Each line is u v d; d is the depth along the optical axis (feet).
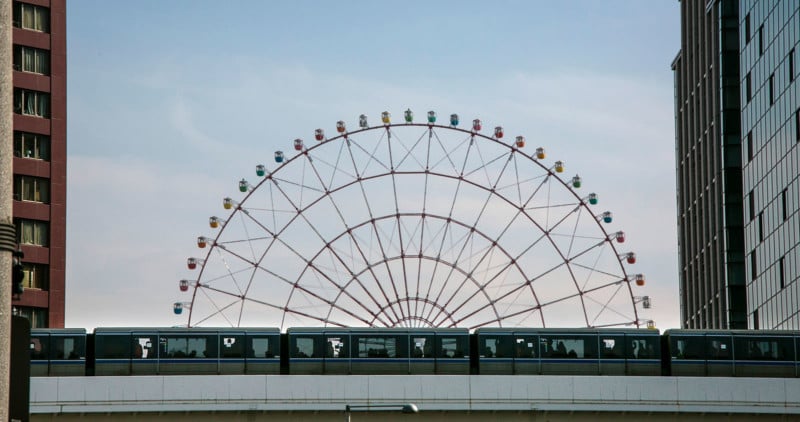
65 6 431.84
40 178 422.41
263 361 274.57
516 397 267.80
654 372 279.49
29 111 422.41
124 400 262.26
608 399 269.03
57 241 422.00
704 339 281.54
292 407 264.72
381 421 266.16
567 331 280.72
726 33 486.79
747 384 271.28
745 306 468.34
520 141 353.72
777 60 417.69
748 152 458.91
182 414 264.11
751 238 453.17
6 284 62.23
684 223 561.43
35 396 260.42
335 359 274.36
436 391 267.18
